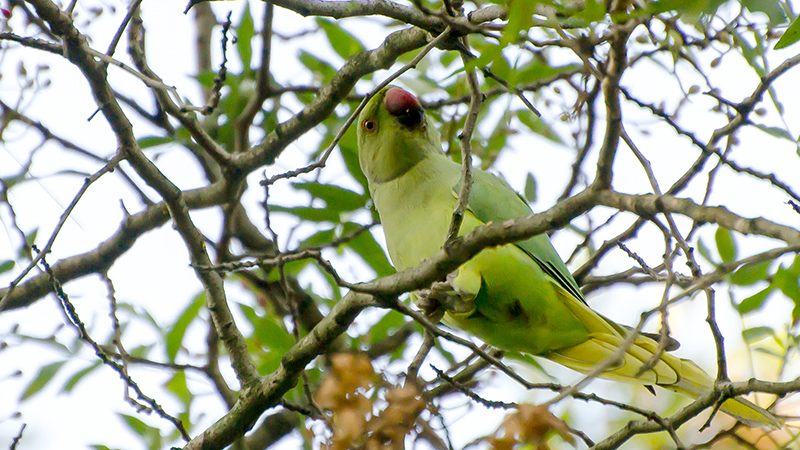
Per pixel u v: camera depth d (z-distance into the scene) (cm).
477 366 868
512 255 791
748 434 771
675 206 457
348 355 598
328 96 922
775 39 565
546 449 494
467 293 771
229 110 1078
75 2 642
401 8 705
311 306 1105
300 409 739
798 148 591
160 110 927
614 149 487
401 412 577
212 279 756
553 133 1029
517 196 888
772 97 580
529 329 830
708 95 598
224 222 1006
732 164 586
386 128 872
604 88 469
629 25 454
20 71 875
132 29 841
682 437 1045
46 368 884
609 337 809
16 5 873
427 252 841
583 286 935
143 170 702
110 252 972
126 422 873
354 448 573
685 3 459
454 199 841
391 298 606
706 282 475
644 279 890
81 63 649
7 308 947
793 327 695
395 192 870
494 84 1032
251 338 1025
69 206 679
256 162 948
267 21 978
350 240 985
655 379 805
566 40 494
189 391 951
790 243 388
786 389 596
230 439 743
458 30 559
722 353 625
